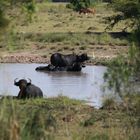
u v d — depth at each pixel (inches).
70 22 7549.2
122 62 1390.3
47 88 2947.8
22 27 6427.2
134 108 1320.1
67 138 1304.1
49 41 5221.5
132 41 1336.1
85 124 1724.9
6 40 1232.2
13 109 1070.4
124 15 5157.5
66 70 3860.7
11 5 1191.6
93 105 2249.0
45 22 7347.4
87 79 3366.1
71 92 2768.2
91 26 6825.8
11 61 4207.7
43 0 1207.6
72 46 4990.2
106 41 5113.2
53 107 2100.1
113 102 1663.4
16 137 1010.7
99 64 4109.3
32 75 3560.5
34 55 4495.6
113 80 1402.6
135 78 1353.3
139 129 1277.1
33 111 1179.9
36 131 1090.7
